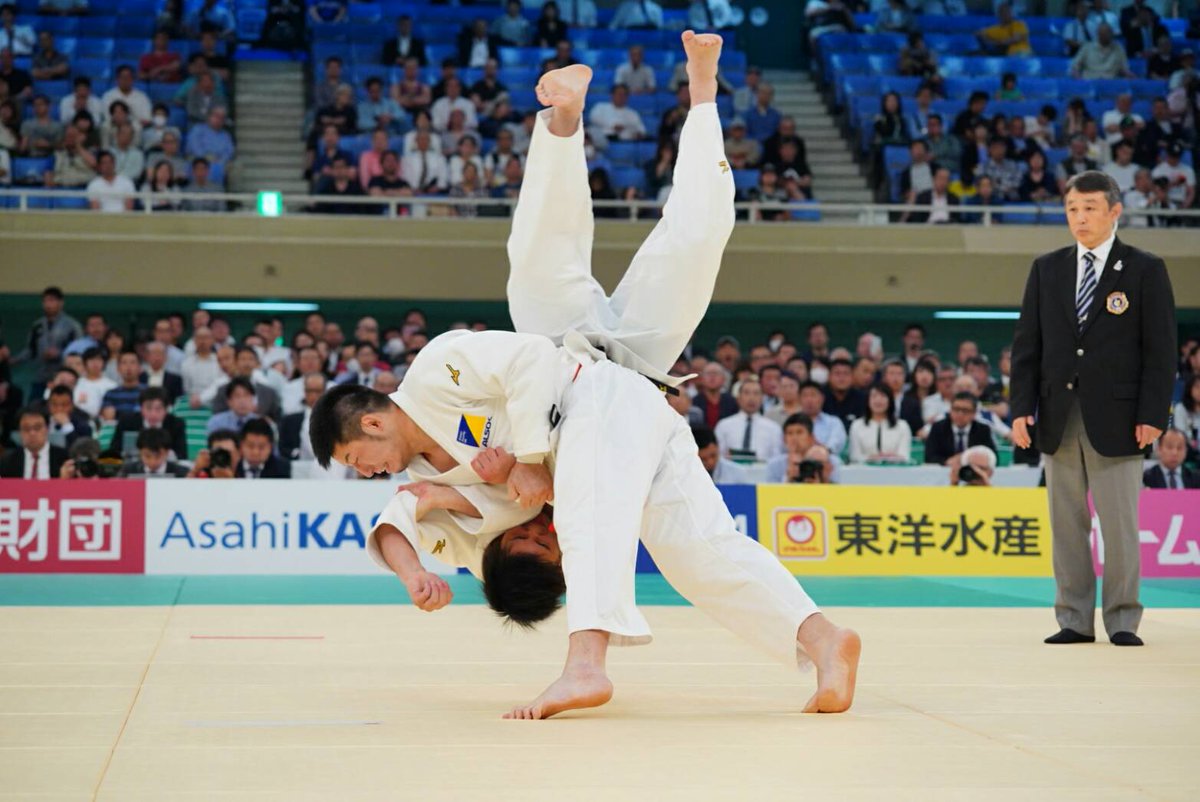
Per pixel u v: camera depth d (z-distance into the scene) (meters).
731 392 14.75
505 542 3.84
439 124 18.11
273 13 20.16
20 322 16.69
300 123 19.25
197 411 14.09
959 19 21.75
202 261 16.48
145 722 3.38
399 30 19.39
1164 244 17.45
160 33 18.70
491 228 16.89
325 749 2.98
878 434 13.27
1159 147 18.83
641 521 3.74
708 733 3.24
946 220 17.69
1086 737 3.21
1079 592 5.92
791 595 3.69
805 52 21.91
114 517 10.37
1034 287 6.22
